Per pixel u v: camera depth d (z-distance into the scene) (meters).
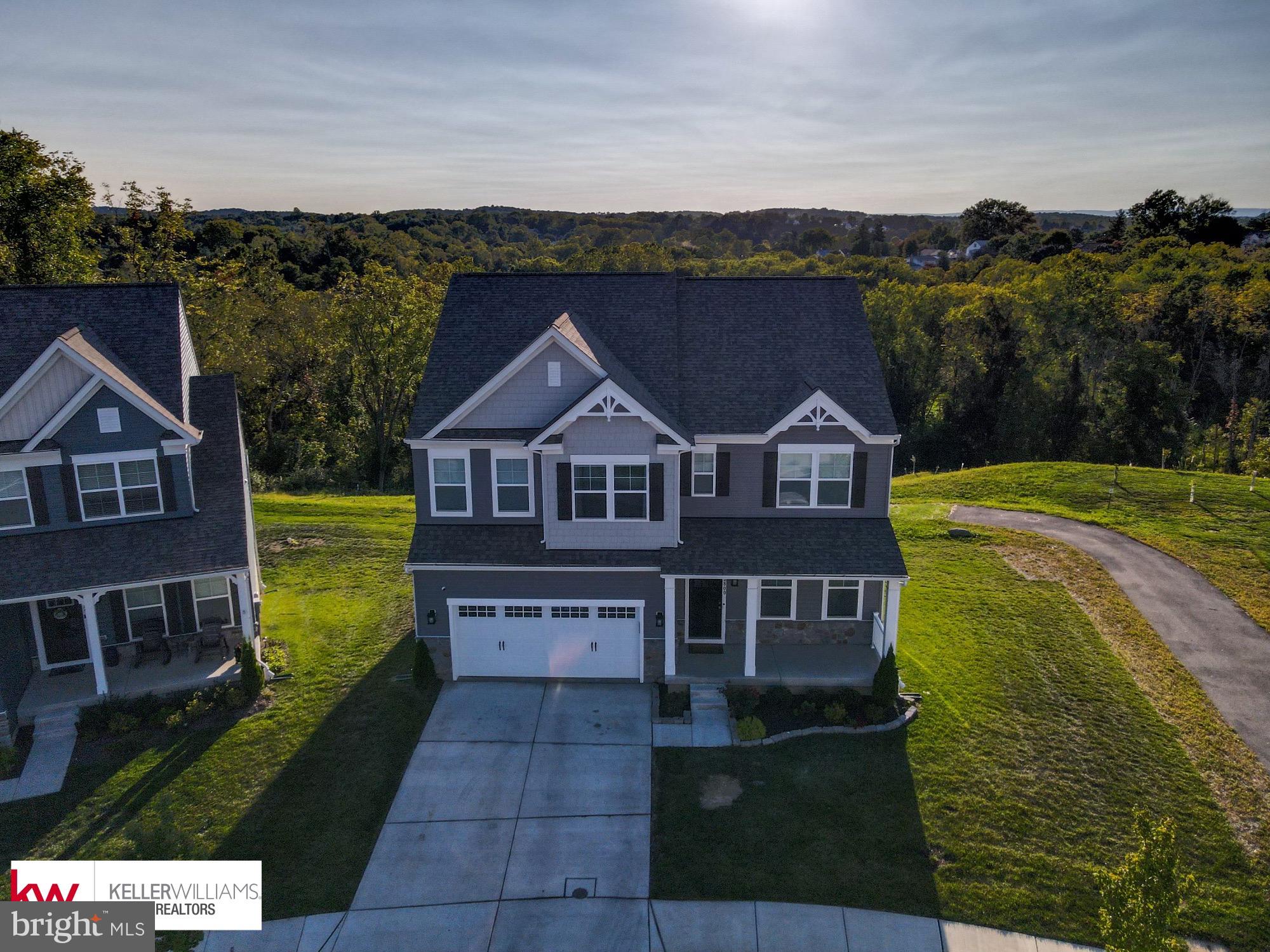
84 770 18.91
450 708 21.61
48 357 21.14
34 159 41.06
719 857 16.42
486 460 22.58
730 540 22.36
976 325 64.50
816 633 23.75
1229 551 30.67
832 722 20.53
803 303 25.88
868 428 22.52
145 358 23.66
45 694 21.08
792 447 22.59
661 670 22.78
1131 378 55.81
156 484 22.58
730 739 20.12
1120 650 23.98
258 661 23.08
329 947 14.46
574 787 18.52
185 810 17.70
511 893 15.64
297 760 19.41
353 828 17.30
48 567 20.83
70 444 21.61
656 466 21.45
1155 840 12.84
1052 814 17.45
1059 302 64.75
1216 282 71.31
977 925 14.82
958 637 24.88
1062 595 27.80
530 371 22.16
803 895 15.48
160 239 51.09
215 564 21.70
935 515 37.34
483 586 22.42
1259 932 14.60
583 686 22.69
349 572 30.69
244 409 55.41
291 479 49.59
